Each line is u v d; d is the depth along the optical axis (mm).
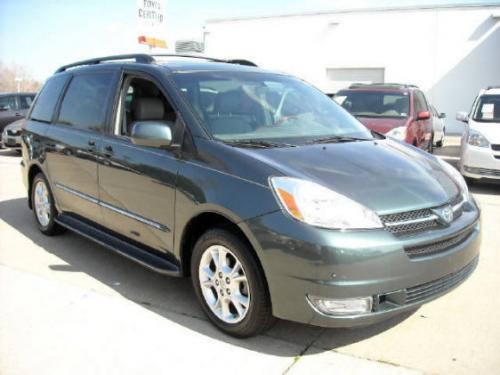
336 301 2855
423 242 3018
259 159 3262
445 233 3141
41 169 5426
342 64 21203
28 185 5840
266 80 4488
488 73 19344
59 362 3105
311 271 2861
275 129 3920
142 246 4113
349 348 3250
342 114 4629
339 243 2836
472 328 3512
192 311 3789
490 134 8289
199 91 3934
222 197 3209
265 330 3318
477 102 9273
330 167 3318
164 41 10727
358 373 2971
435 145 13711
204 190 3328
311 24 21406
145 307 3855
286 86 4562
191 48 16375
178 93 3840
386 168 3471
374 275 2867
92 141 4484
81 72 5121
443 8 19500
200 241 3453
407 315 3701
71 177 4859
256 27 22312
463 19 19359
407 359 3127
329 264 2828
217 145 3451
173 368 3035
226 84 4152
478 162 8289
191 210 3422
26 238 5590
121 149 4129
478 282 4316
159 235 3795
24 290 4176
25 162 5809
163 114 4117
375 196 3090
